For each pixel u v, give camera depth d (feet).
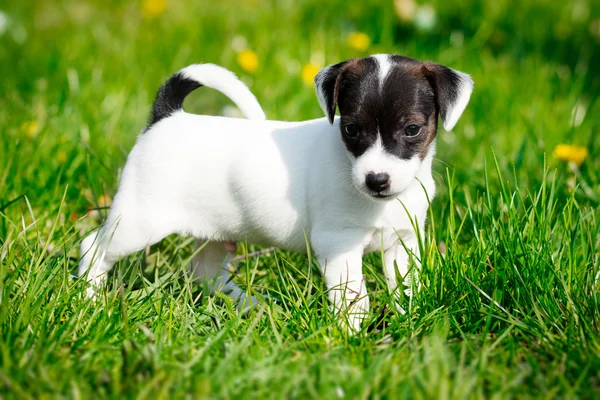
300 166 11.89
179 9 29.01
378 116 10.81
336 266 11.72
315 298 11.26
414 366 9.32
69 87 20.12
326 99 11.29
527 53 24.32
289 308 12.03
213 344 9.91
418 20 25.40
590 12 28.19
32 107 19.10
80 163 16.35
